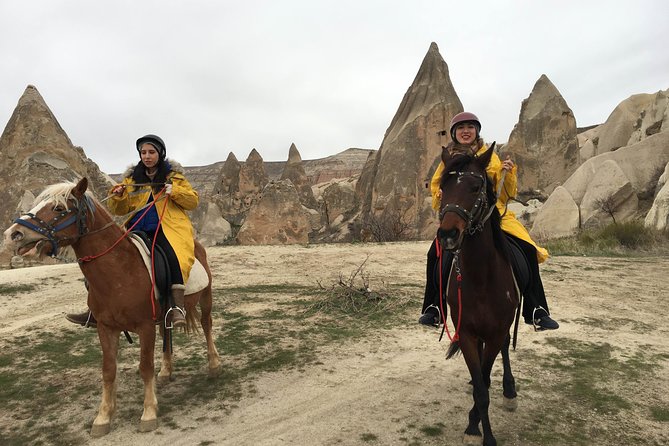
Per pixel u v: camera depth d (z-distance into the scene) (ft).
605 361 22.44
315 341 25.68
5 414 17.07
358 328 28.22
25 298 36.78
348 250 60.85
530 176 163.63
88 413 17.06
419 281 44.01
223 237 163.63
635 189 112.57
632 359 22.74
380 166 178.81
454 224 12.39
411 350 24.26
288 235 123.03
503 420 16.31
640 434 15.51
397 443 14.82
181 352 23.76
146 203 17.52
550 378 20.30
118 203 17.74
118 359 22.93
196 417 16.69
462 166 13.46
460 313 14.12
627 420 16.46
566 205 113.50
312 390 19.07
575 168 184.75
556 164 185.98
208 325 20.45
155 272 15.93
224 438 15.25
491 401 17.81
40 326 28.63
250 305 34.40
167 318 15.83
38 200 14.55
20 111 90.27
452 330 27.78
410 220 161.48
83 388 19.38
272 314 31.63
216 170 555.28
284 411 17.17
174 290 16.20
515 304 14.61
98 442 15.01
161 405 17.65
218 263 52.75
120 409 17.33
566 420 16.39
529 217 134.00
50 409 17.42
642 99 188.24
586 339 25.98
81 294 38.06
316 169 515.50
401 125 187.01
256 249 61.82
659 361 22.53
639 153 119.24
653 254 62.54
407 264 52.75
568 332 27.32
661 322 29.89
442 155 14.39
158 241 16.71
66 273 45.37
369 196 185.57
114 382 15.96
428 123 177.88
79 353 23.82
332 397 18.40
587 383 19.72
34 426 16.11
